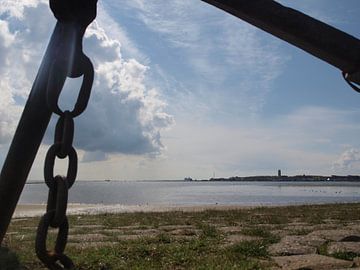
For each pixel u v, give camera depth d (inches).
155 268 244.8
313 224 487.8
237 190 3882.9
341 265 249.8
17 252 266.5
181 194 2790.4
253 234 380.5
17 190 91.9
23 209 1045.8
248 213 671.1
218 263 252.2
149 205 1318.9
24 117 88.8
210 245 310.0
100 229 454.6
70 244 323.9
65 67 77.7
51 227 67.4
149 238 344.5
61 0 81.4
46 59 84.7
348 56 77.2
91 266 246.4
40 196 2298.2
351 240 342.0
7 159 90.9
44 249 65.7
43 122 89.1
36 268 238.5
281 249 293.4
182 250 286.8
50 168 68.7
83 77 79.1
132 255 273.4
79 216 660.7
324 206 857.5
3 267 233.1
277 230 418.6
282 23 77.6
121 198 2102.6
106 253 274.4
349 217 583.2
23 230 444.1
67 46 79.7
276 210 742.5
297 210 734.5
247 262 252.7
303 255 278.7
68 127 72.7
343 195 2508.6
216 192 3253.0
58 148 70.6
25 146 89.7
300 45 80.5
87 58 80.0
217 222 524.4
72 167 70.9
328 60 80.4
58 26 84.4
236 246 296.7
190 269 238.7
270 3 78.2
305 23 77.4
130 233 410.9
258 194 2731.3
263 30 82.0
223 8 80.4
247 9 78.2
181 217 606.2
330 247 299.3
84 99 76.1
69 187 68.7
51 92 74.4
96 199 1975.9
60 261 68.0
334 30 77.6
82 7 83.0
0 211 92.0
